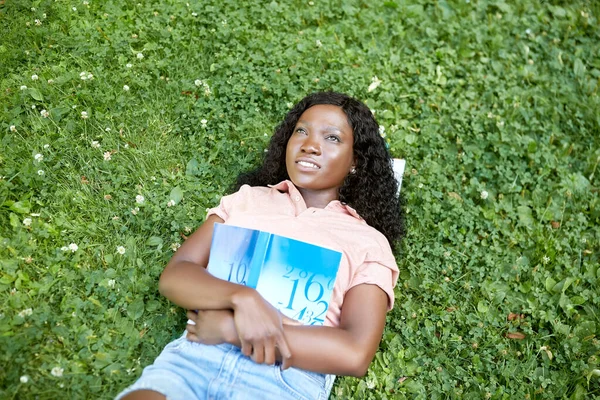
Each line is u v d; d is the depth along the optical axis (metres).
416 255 3.13
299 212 2.57
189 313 2.36
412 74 3.87
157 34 3.73
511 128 3.66
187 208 3.06
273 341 2.15
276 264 2.38
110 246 2.87
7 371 2.32
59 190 2.98
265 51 3.73
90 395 2.37
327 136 2.65
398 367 2.78
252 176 3.09
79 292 2.67
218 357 2.22
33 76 3.31
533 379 2.79
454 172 3.48
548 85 3.94
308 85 3.62
